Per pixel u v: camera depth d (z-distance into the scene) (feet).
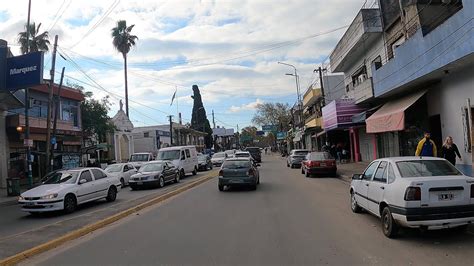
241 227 33.22
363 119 82.58
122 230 34.22
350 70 102.83
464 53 42.29
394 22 71.67
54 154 104.22
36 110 105.09
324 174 85.97
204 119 323.57
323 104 126.62
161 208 46.37
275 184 70.38
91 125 134.00
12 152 96.12
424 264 21.71
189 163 103.45
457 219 25.79
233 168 62.49
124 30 194.29
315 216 37.22
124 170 87.51
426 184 25.95
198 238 29.66
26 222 43.96
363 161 108.17
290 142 296.10
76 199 50.06
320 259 23.32
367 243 26.61
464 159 50.42
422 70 52.60
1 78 74.79
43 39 140.05
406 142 72.64
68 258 25.94
